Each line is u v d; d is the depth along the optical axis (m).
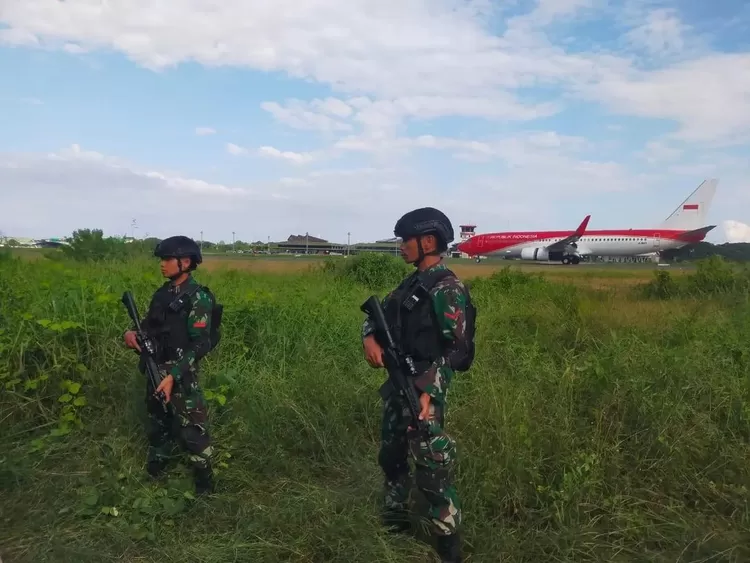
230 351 5.59
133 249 12.83
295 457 4.06
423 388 2.88
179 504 3.33
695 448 4.03
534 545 3.07
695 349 5.85
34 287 5.75
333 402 4.67
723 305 10.66
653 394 4.58
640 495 3.62
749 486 3.61
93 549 2.94
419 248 3.04
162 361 3.52
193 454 3.47
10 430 4.09
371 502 3.41
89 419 4.31
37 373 4.50
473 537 3.12
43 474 3.62
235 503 3.41
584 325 7.27
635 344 5.97
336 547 2.98
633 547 3.14
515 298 10.71
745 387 4.86
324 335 6.34
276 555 2.93
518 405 4.30
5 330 4.65
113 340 4.85
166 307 3.53
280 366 5.38
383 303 3.17
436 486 2.88
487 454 3.74
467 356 3.02
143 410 4.24
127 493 3.42
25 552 2.93
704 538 3.10
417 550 3.06
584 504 3.41
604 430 4.23
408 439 2.93
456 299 2.94
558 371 5.27
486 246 50.19
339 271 16.34
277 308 6.68
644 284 16.75
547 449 3.91
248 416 4.34
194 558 2.92
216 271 11.80
